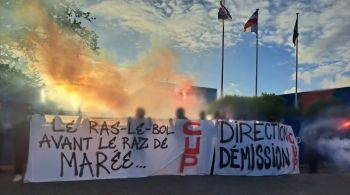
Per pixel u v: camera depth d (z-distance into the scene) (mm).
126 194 7754
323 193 8531
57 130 9109
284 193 8391
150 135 9914
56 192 7754
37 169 8812
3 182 8609
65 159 9086
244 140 10586
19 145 9414
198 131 10328
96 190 8023
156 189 8258
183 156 10125
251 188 8727
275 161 10820
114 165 9484
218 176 10086
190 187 8555
